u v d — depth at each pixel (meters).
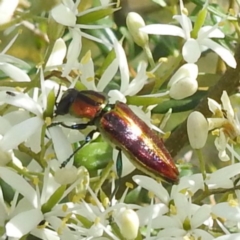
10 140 0.10
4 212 0.10
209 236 0.10
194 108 0.12
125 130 0.10
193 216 0.10
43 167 0.10
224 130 0.10
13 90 0.10
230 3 0.13
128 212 0.09
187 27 0.11
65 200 0.11
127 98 0.10
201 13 0.11
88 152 0.11
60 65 0.10
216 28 0.11
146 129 0.10
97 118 0.10
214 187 0.10
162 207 0.10
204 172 0.10
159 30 0.11
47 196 0.10
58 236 0.10
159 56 0.13
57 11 0.10
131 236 0.09
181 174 0.12
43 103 0.10
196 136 0.10
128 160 0.10
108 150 0.11
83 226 0.10
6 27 0.10
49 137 0.10
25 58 0.13
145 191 0.12
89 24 0.11
